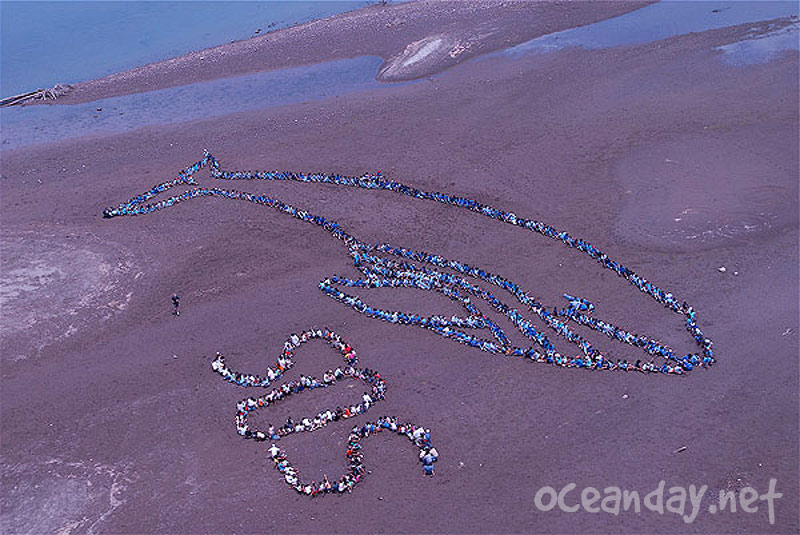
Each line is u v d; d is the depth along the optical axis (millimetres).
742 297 54344
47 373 53062
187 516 41188
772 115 78812
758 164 70688
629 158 74000
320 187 73000
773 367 47969
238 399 48938
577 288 56625
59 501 42875
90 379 52031
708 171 70438
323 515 40719
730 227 62031
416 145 79750
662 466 42125
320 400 48188
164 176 77875
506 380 48688
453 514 40250
